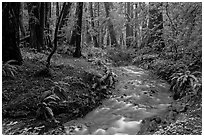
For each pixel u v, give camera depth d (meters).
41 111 7.17
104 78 11.11
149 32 16.27
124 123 7.66
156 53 16.81
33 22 13.30
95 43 22.00
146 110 8.69
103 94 10.09
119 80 12.75
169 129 6.37
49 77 9.50
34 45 13.53
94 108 8.91
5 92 7.72
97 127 7.41
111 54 18.75
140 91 10.83
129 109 8.86
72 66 11.78
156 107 8.98
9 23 9.34
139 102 9.55
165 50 15.30
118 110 8.81
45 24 15.50
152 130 6.71
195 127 6.18
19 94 7.84
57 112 7.63
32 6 13.12
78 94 8.95
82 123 7.60
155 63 14.60
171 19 13.37
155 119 7.35
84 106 8.47
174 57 13.34
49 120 7.07
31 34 13.50
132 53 19.47
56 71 10.48
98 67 13.45
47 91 7.93
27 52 12.53
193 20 10.70
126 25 22.89
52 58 12.91
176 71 11.27
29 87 8.38
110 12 21.19
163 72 12.70
